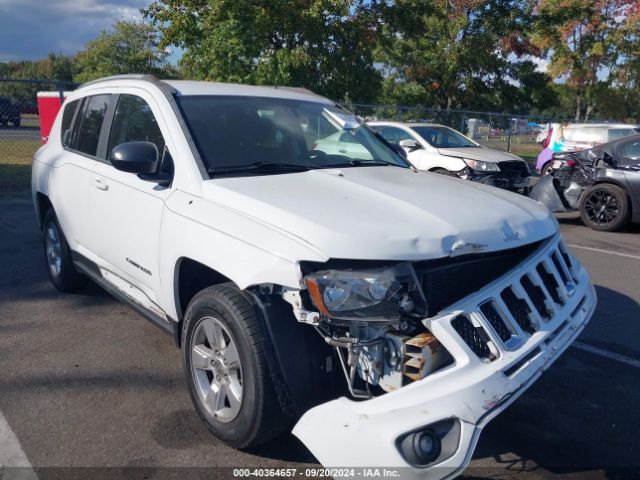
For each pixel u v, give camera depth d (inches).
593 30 1213.1
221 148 146.6
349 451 95.8
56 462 121.1
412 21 761.6
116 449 126.2
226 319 116.0
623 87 1389.0
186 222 130.3
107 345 178.9
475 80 1089.4
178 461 122.5
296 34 675.4
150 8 669.9
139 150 138.3
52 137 223.6
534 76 1125.1
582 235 376.8
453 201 128.2
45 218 223.8
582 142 639.8
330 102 193.6
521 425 140.7
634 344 190.2
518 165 454.3
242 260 113.7
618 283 261.1
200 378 130.9
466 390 98.3
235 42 610.5
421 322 105.4
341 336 107.1
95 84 201.6
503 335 109.4
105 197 167.2
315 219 111.0
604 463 126.3
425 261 107.6
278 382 110.2
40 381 155.4
